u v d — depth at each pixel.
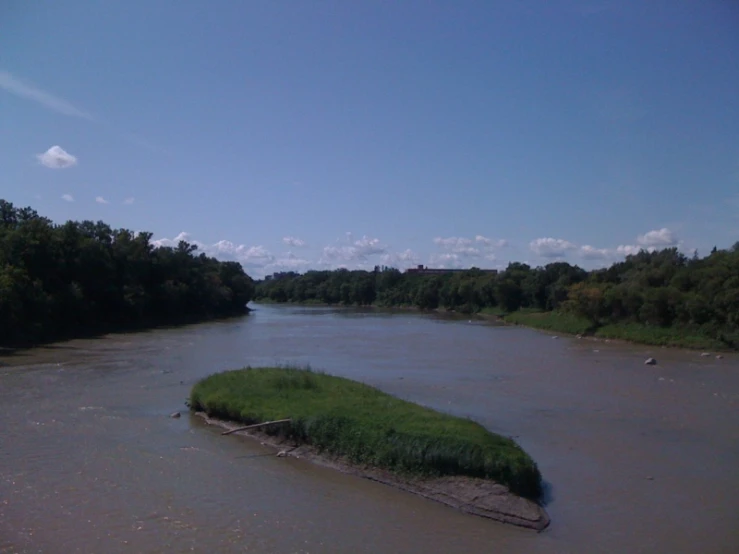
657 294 63.84
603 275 94.88
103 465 18.91
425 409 21.62
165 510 15.48
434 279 143.88
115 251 79.69
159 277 89.19
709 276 63.97
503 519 15.16
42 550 13.17
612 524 15.20
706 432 23.88
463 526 14.84
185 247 102.75
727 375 38.88
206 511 15.47
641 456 20.67
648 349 56.03
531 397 30.50
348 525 14.77
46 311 58.22
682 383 35.47
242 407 23.44
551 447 21.55
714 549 13.91
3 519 14.77
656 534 14.66
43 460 19.27
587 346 58.22
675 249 95.50
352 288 173.62
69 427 23.28
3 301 50.81
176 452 20.36
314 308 158.62
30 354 45.84
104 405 27.20
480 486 16.22
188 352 48.62
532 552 13.58
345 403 22.16
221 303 114.38
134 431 22.92
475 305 125.12
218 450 20.61
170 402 28.06
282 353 49.09
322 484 17.48
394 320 101.12
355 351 51.41
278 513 15.43
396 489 17.08
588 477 18.52
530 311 105.06
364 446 18.62
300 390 24.98
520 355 49.72
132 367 38.97
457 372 39.00
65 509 15.43
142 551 13.20
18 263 59.78
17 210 72.75
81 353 46.97
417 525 14.84
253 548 13.45
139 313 77.25
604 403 29.23
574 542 14.17
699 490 17.56
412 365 42.44
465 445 17.11
